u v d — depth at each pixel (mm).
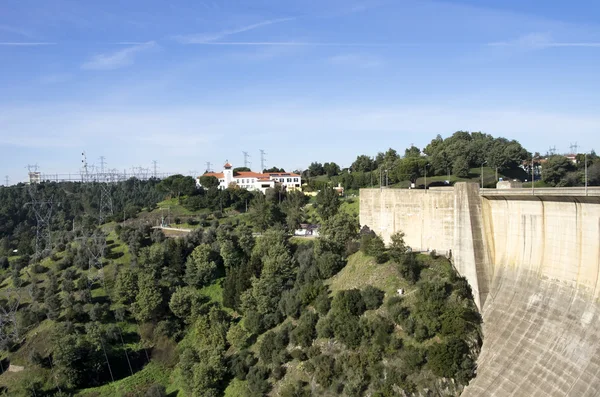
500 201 69000
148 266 107375
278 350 75125
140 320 98250
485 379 57406
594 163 127812
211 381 76750
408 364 61156
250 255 111250
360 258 85562
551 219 59969
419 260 77250
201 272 104812
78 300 102312
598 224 52781
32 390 85125
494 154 155375
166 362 91875
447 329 62625
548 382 51344
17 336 98312
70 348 86625
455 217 73938
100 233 134625
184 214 161500
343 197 167375
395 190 91438
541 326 56656
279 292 90250
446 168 163875
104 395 84438
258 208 132375
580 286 54562
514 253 66375
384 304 71125
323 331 70812
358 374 62750
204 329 91062
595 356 49062
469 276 70312
